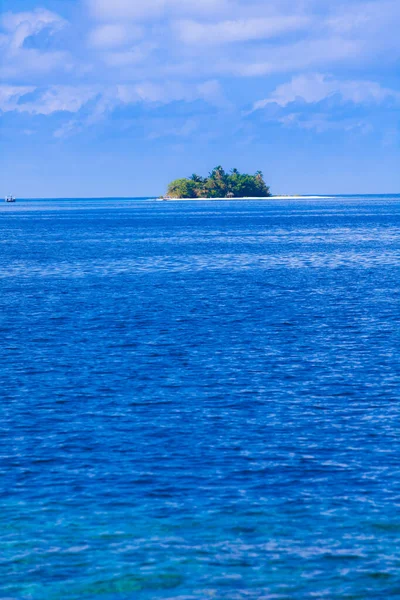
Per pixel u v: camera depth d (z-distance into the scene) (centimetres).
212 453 4644
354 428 5100
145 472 4347
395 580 3262
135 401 5788
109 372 6731
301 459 4541
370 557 3425
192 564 3378
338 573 3316
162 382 6369
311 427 5128
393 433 4991
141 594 3181
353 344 7862
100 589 3216
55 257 18838
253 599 3148
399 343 7888
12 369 6869
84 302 11006
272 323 9169
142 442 4844
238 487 4141
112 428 5128
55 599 3155
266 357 7288
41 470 4388
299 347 7750
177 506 3909
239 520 3756
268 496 4022
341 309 10175
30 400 5828
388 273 14800
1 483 4206
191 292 12094
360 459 4534
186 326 9012
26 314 9950
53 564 3381
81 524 3725
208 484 4184
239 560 3406
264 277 14288
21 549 3494
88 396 5941
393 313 9794
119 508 3891
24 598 3158
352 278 13962
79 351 7650
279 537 3594
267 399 5822
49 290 12450
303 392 6016
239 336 8369
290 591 3200
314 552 3466
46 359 7288
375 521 3738
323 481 4216
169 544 3534
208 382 6350
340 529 3662
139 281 13712
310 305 10581
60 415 5434
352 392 6000
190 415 5416
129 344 7981
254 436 4950
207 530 3659
